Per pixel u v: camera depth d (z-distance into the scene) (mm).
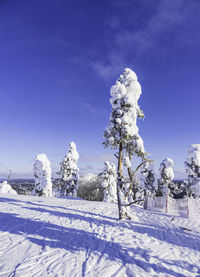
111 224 12766
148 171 36219
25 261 6832
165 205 19406
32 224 11938
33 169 35281
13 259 6973
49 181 34938
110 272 6270
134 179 15289
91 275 6027
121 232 10969
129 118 14930
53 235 9906
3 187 38812
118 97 15109
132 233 10891
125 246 8742
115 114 15555
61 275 5953
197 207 16641
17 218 13484
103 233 10625
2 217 13656
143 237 10258
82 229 11258
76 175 38438
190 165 32219
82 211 17250
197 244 9648
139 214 17219
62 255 7488
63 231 10680
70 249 8117
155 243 9422
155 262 7203
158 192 35469
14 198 24969
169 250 8578
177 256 7934
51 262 6832
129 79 16156
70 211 16984
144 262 7164
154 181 35625
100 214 16203
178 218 15695
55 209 17672
